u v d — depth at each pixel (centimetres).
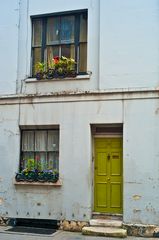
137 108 1065
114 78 1095
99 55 1113
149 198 1029
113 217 1090
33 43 1220
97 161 1130
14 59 1208
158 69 1058
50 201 1118
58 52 1195
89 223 1072
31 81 1179
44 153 1173
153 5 1079
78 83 1136
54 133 1169
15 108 1189
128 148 1061
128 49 1090
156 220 1017
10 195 1162
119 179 1105
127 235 1027
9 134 1188
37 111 1165
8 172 1173
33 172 1145
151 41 1072
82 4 1155
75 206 1092
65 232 1071
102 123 1095
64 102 1138
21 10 1222
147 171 1038
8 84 1204
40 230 1091
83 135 1109
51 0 1190
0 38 1227
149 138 1046
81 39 1173
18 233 1051
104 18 1117
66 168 1113
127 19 1098
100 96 1102
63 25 1196
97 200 1117
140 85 1069
